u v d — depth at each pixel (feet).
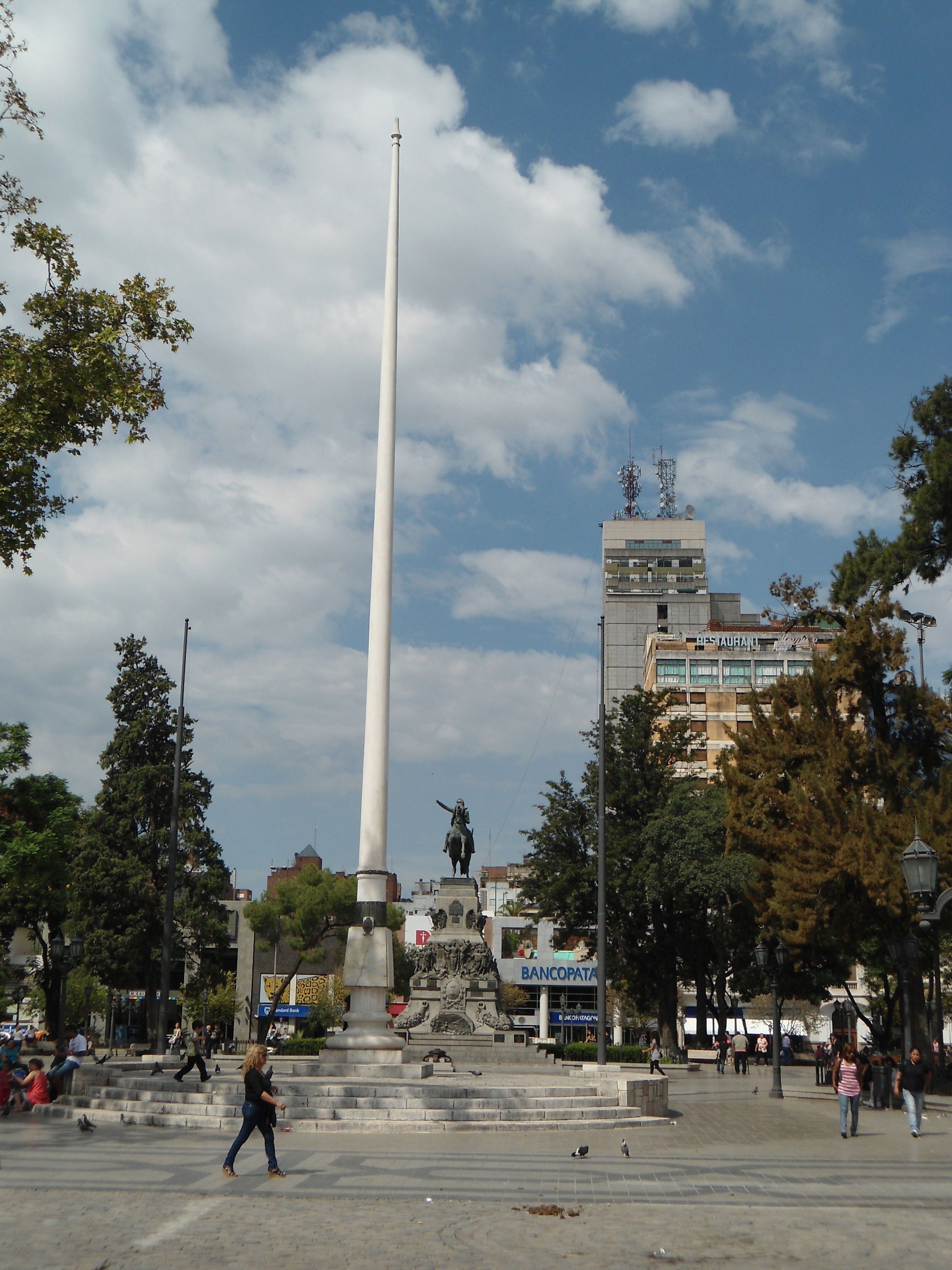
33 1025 268.41
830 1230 40.98
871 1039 196.34
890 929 114.21
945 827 113.19
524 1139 71.10
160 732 212.23
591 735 205.16
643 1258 35.65
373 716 98.43
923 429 130.31
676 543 445.37
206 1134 68.64
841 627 138.00
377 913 95.96
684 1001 292.61
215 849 207.62
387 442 104.27
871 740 129.59
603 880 122.21
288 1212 42.68
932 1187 53.21
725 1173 57.16
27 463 75.51
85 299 79.77
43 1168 53.26
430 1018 158.40
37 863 159.43
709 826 177.37
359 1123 72.74
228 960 307.17
